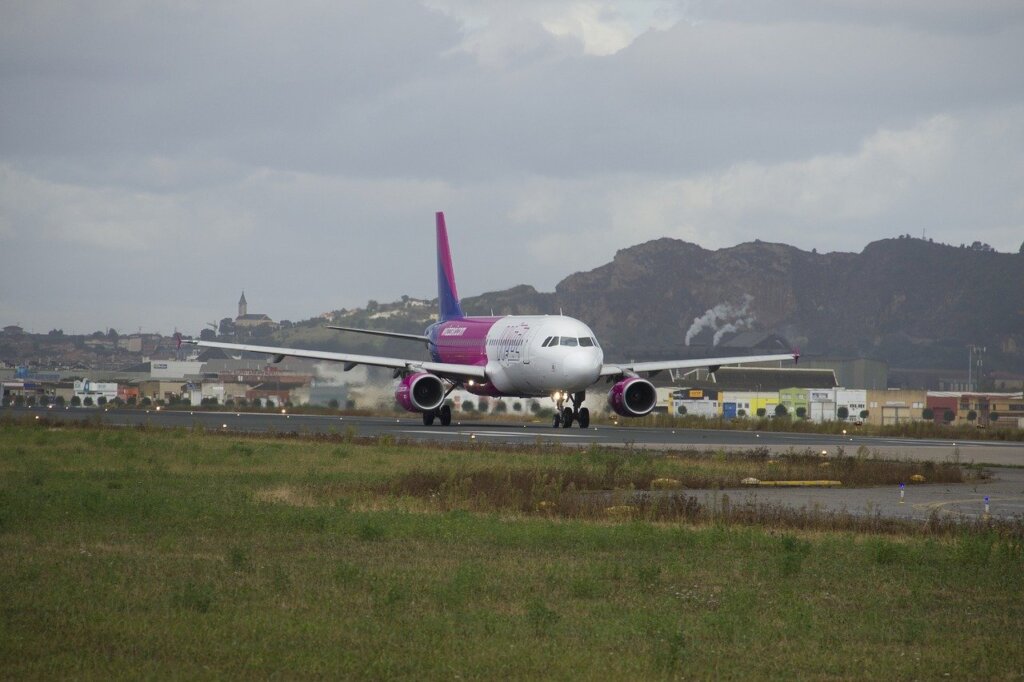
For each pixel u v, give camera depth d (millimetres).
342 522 89625
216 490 114375
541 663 50250
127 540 80750
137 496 104750
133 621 55594
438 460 152500
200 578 66938
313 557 75312
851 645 55156
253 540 82125
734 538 86125
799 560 73188
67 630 53562
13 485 116625
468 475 128500
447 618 57969
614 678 48375
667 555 79812
